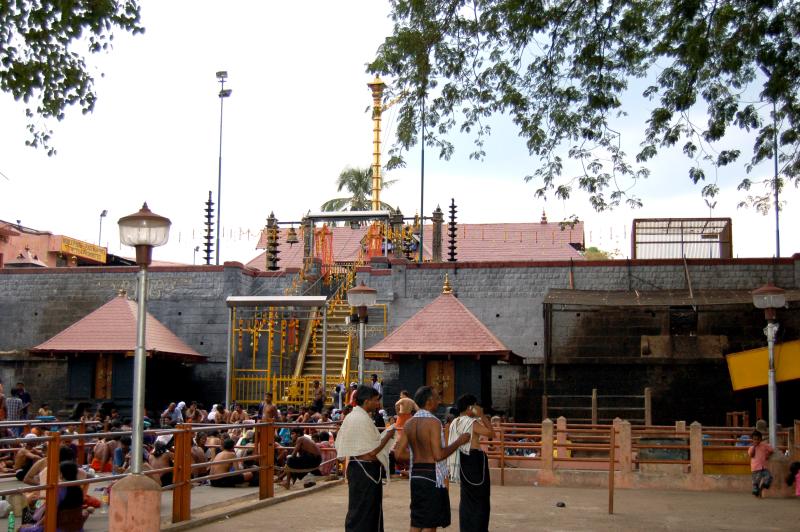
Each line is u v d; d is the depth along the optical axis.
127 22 17.97
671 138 18.20
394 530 14.41
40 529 12.27
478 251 52.53
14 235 52.16
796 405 31.89
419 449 11.53
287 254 54.69
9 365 38.12
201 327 37.38
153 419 33.31
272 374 36.22
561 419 24.91
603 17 17.66
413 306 36.56
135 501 11.89
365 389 11.88
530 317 35.50
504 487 21.67
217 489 19.12
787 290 31.92
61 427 21.92
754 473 20.02
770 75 16.80
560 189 19.02
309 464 19.59
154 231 12.51
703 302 31.14
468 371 29.88
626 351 33.84
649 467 22.69
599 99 18.09
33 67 17.50
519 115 18.72
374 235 41.44
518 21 17.66
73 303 38.47
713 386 32.66
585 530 14.65
